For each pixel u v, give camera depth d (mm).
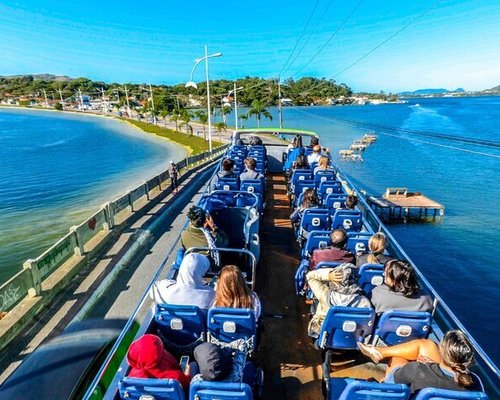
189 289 4082
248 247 6316
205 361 2971
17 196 30766
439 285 22391
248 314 3674
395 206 33781
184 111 91688
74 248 11250
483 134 70375
